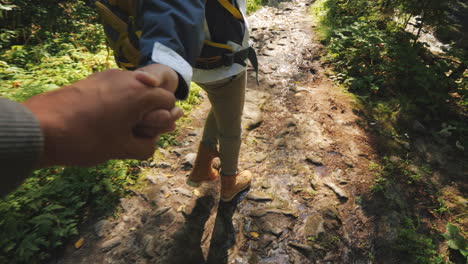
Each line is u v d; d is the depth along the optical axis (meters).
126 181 2.20
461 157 2.71
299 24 5.20
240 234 1.95
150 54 0.61
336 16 5.29
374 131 2.91
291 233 1.96
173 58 0.61
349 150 2.65
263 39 4.65
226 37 1.09
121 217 1.97
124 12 0.87
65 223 1.84
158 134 0.50
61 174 2.07
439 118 3.21
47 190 1.93
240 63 1.23
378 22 4.93
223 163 1.90
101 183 2.12
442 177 2.49
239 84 1.42
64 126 0.35
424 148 2.78
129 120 0.42
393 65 3.73
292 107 3.18
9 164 0.30
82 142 0.37
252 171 2.40
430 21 4.13
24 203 1.86
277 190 2.25
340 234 1.98
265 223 2.01
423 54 4.43
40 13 4.05
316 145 2.68
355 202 2.19
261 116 3.01
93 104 0.38
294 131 2.84
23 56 3.11
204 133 1.89
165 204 2.08
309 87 3.53
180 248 1.84
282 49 4.34
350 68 3.79
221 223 2.00
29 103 0.35
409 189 2.34
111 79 0.42
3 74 2.67
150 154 0.51
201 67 1.17
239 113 1.59
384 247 1.94
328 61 4.04
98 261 1.73
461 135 2.95
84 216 1.95
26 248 1.67
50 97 0.36
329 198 2.20
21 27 3.80
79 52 3.30
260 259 1.83
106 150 0.42
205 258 1.81
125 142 0.44
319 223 2.02
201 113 3.00
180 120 2.87
